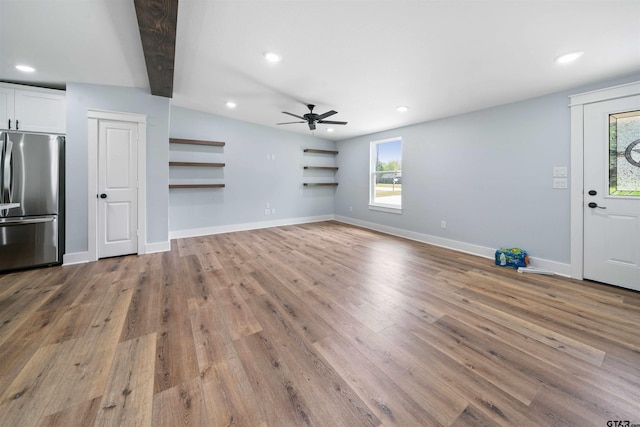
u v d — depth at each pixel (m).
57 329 1.85
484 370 1.49
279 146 6.02
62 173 3.17
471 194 3.86
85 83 3.22
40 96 3.06
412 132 4.75
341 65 2.59
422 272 3.08
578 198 2.84
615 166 2.61
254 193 5.73
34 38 2.24
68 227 3.22
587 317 2.06
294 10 1.83
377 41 2.15
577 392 1.33
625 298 2.39
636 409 1.23
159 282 2.72
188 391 1.32
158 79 2.98
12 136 2.86
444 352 1.65
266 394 1.31
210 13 1.88
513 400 1.28
